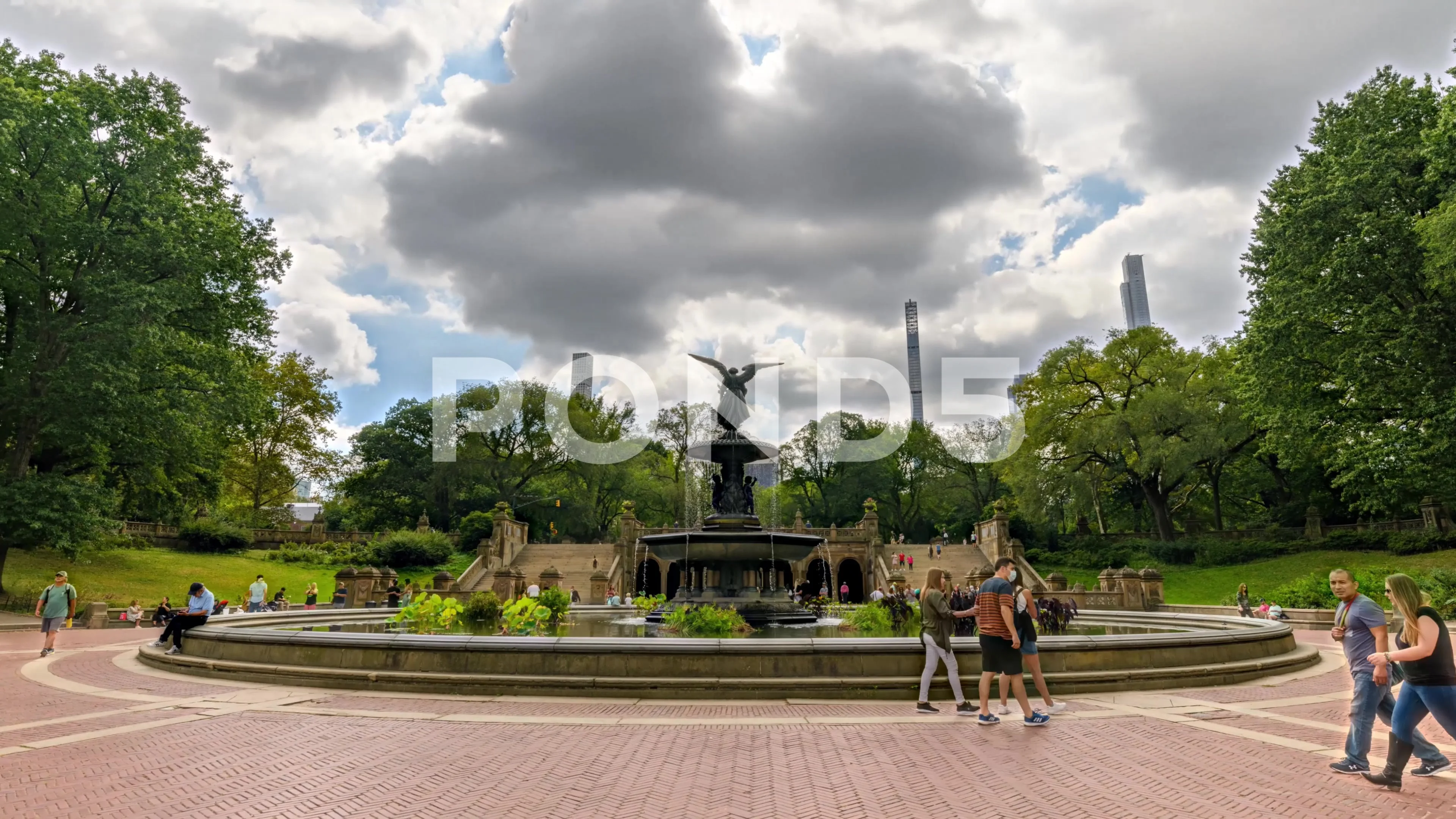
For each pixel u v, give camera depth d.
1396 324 29.02
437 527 69.50
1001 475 60.12
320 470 65.56
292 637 11.63
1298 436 33.78
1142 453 50.22
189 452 33.66
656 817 5.35
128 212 29.33
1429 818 5.29
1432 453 28.95
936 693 10.04
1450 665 5.80
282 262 36.88
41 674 12.72
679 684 9.98
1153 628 19.02
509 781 6.23
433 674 10.44
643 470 75.19
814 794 5.88
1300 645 15.46
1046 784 6.18
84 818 5.27
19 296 29.86
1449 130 25.39
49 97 28.39
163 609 26.52
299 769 6.60
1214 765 6.77
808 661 10.30
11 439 31.67
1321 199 30.25
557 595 18.80
